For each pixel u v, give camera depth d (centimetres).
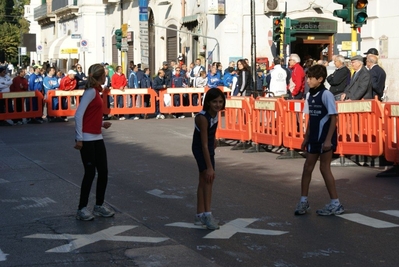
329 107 905
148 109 2669
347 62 1912
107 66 3303
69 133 2105
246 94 2042
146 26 3206
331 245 771
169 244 788
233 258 726
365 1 1605
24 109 2498
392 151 1216
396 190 1091
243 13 3231
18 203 1054
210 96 834
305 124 1407
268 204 1002
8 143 1870
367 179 1192
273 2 3189
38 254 761
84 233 852
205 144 841
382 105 1248
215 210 965
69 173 1328
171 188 1145
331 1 3316
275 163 1405
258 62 3164
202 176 858
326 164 921
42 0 7394
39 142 1872
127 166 1392
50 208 1012
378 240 789
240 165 1386
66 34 5947
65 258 743
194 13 3547
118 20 4800
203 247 772
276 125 1495
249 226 867
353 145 1315
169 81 2792
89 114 917
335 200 924
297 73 1734
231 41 3234
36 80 2878
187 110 2688
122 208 998
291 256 729
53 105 2580
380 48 2119
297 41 3312
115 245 789
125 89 2645
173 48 3894
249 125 1598
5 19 8856
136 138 1902
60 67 6009
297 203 1004
